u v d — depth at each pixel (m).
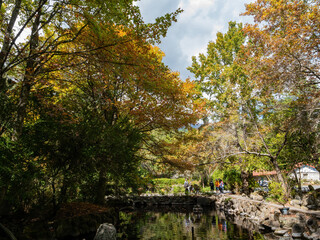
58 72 9.86
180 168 14.93
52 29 10.12
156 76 8.95
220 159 18.19
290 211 10.91
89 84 10.91
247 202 15.27
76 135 7.69
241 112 17.41
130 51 7.68
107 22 7.15
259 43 13.54
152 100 11.62
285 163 15.52
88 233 8.72
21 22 9.02
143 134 12.31
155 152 14.76
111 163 8.62
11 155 6.02
